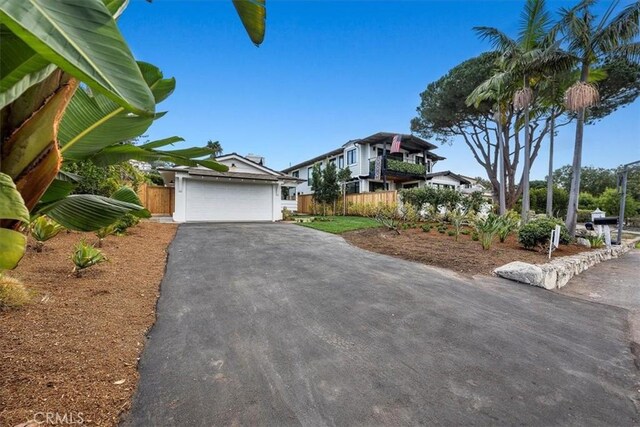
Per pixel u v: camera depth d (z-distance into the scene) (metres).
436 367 2.52
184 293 4.18
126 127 2.15
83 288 3.80
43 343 2.44
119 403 1.94
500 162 13.62
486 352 2.80
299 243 8.48
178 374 2.30
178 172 13.71
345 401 2.05
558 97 12.09
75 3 0.95
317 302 3.98
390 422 1.87
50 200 2.24
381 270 5.75
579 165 10.02
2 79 1.20
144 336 2.90
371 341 2.95
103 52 0.93
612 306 4.34
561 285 5.67
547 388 2.27
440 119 17.92
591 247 9.55
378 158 20.44
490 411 2.00
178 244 7.77
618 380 2.41
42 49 0.88
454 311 3.82
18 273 3.93
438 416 1.93
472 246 8.28
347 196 20.39
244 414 1.90
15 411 1.71
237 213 15.20
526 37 11.97
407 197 14.93
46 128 1.60
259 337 2.97
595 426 1.89
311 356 2.64
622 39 9.23
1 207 1.24
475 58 15.58
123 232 7.65
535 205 24.08
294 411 1.94
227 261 6.12
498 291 4.77
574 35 9.70
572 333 3.32
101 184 7.26
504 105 13.59
